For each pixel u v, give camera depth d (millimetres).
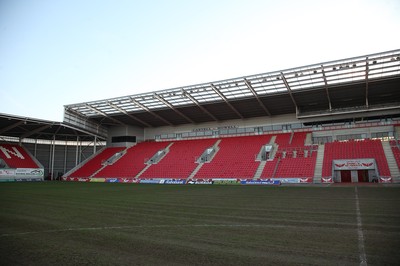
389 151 31797
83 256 5395
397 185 25359
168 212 10734
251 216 9680
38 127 44250
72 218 9484
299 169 33156
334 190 20656
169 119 47344
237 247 5879
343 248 5688
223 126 46688
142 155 47469
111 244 6199
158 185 31359
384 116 36062
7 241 6504
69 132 47719
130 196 17641
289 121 42125
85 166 48312
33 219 9305
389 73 28094
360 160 31500
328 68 27469
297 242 6199
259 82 31359
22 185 30875
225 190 22547
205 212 10672
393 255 5227
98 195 18359
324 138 38938
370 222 8336
